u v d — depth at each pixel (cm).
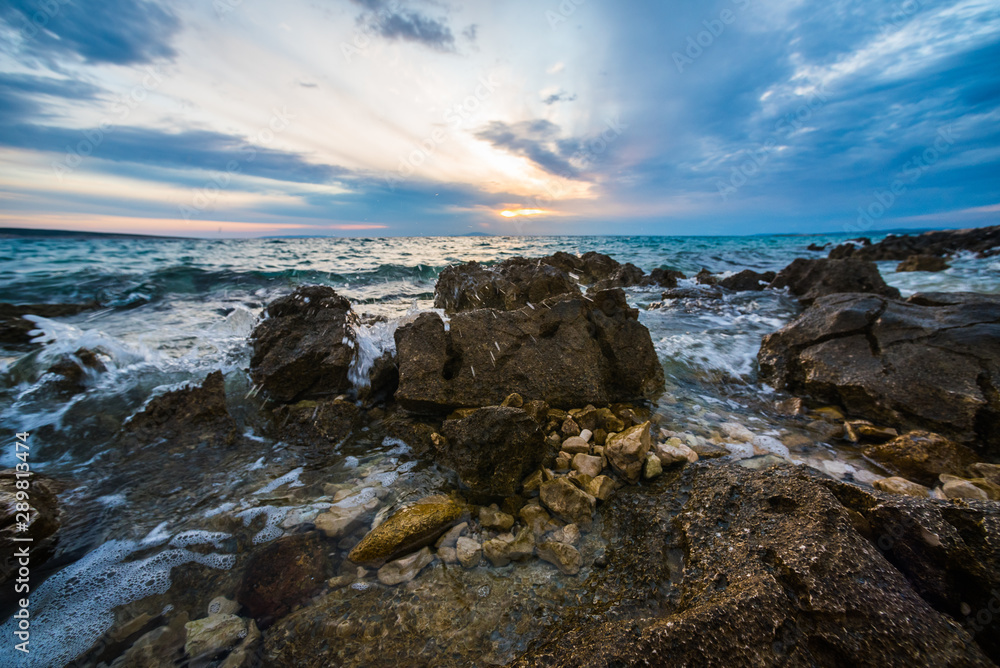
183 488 378
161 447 443
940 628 194
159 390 574
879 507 258
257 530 323
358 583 271
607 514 326
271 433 482
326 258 2248
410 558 286
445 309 948
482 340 534
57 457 426
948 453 377
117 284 1315
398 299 1263
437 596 260
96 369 614
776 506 280
